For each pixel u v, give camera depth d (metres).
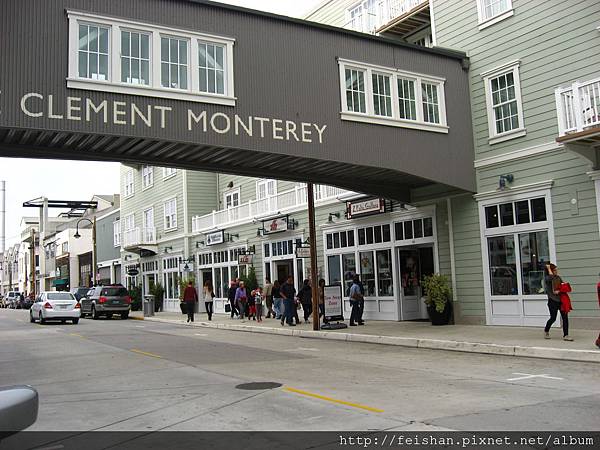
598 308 14.77
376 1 25.17
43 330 24.27
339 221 23.61
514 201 17.03
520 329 15.99
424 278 19.44
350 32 16.62
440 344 14.33
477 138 18.55
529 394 8.35
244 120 14.66
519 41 17.23
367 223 22.22
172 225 38.28
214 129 14.20
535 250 16.44
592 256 14.92
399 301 20.70
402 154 17.19
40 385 10.46
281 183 30.17
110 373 11.69
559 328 15.49
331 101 16.08
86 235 62.88
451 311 18.66
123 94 13.22
